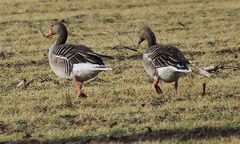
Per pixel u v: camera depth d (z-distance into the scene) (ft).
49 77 60.29
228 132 42.63
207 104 48.52
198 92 52.34
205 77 58.08
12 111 49.14
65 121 46.32
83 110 48.24
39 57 68.69
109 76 59.26
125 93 52.90
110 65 63.98
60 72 51.65
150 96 51.47
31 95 53.31
